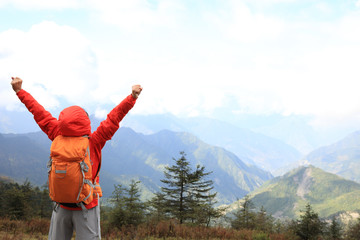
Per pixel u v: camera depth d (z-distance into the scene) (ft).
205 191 90.58
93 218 8.69
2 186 103.86
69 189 7.95
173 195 86.02
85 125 8.41
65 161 7.98
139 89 8.84
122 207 54.24
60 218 8.66
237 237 41.11
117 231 36.99
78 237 8.51
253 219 96.07
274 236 48.44
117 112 8.77
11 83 9.14
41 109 9.10
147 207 70.74
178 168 90.12
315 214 69.62
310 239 66.69
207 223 71.87
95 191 8.64
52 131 8.84
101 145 8.83
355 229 82.84
